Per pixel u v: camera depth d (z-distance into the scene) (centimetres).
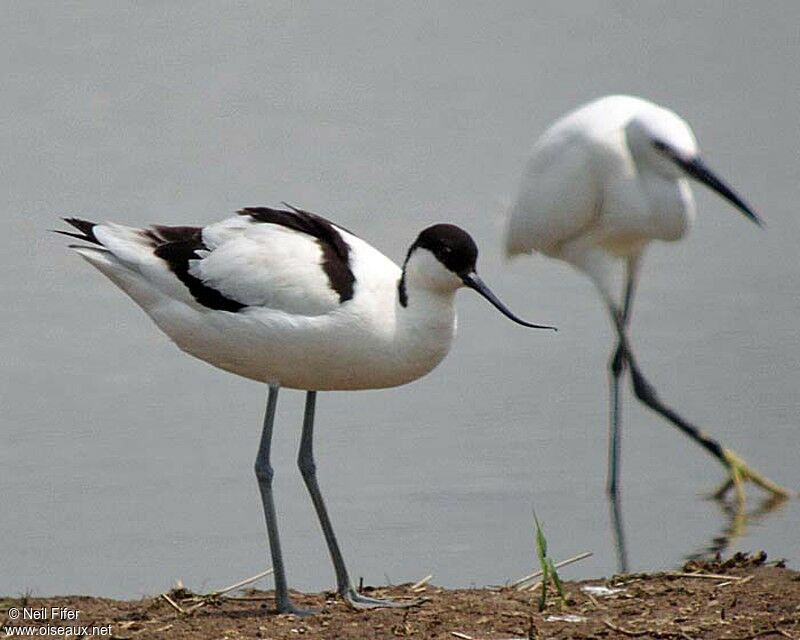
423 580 983
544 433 1443
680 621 868
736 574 970
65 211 2083
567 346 1686
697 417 1499
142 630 862
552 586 955
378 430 1440
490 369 1612
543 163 1505
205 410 1480
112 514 1232
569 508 1266
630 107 1506
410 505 1255
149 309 956
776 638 838
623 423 1508
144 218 2080
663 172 1461
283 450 1385
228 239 930
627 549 1167
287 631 860
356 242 943
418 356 928
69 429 1424
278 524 1213
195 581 1088
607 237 1495
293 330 904
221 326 920
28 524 1205
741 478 1335
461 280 915
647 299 1845
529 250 1554
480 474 1333
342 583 941
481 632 855
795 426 1469
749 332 1722
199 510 1241
